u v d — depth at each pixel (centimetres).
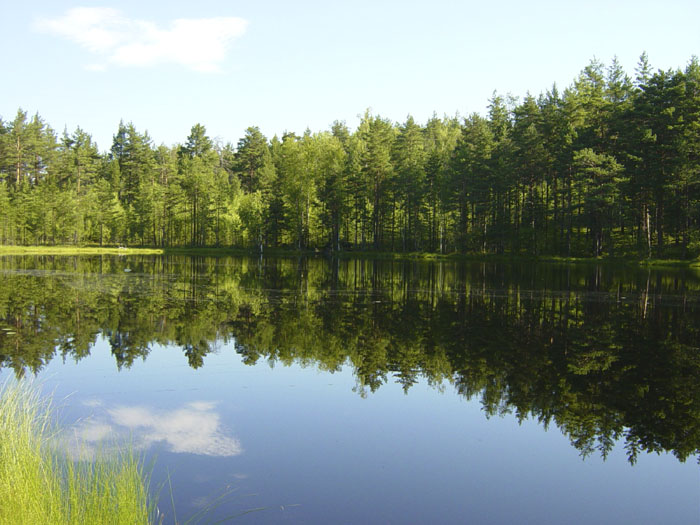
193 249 7044
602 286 2847
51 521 467
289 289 2552
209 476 663
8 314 1698
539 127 5681
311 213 7000
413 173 6384
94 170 9169
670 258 4609
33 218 7375
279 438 788
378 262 5184
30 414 688
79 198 8012
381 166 6556
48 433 734
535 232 5519
